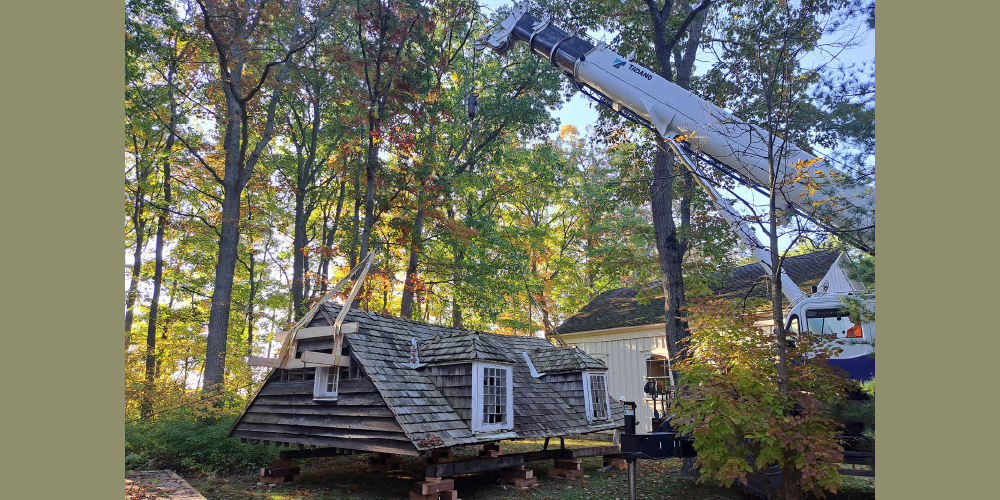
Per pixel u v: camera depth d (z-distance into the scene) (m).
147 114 18.14
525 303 26.48
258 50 16.42
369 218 17.28
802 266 17.83
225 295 16.42
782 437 6.42
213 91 17.67
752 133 9.75
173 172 22.77
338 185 25.20
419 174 18.12
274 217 26.62
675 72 15.18
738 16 12.73
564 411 11.88
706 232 13.52
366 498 8.95
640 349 18.70
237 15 15.43
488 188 24.47
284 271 30.14
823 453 6.27
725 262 14.34
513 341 13.97
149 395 14.09
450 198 19.72
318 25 17.28
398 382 9.23
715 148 10.13
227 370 24.06
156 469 10.41
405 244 20.34
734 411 6.77
